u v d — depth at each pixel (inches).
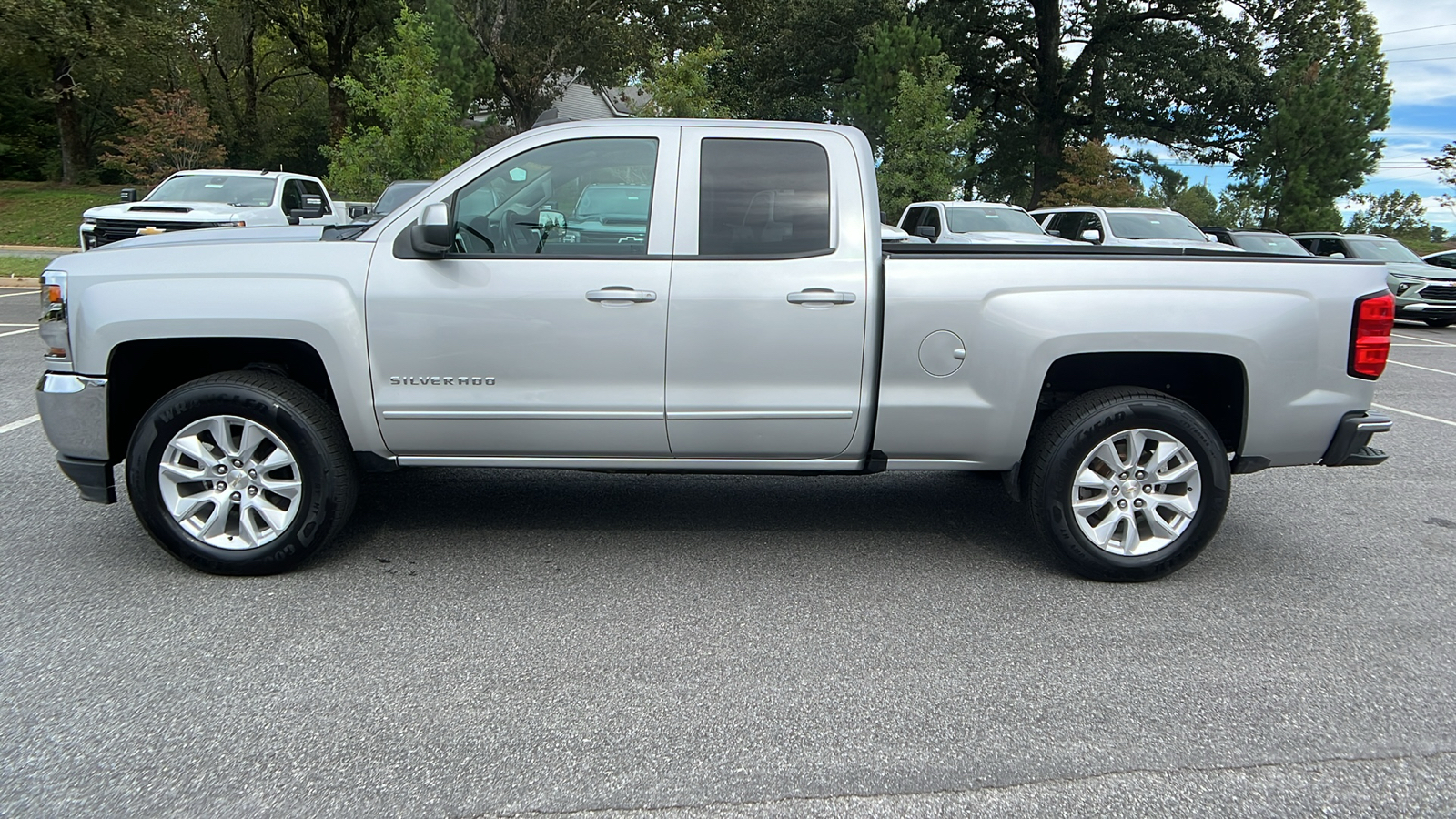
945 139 912.9
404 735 114.5
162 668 129.8
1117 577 165.6
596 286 157.8
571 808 101.3
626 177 162.4
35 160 1505.9
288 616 147.4
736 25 1299.2
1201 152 1347.2
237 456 159.3
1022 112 1480.1
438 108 761.0
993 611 154.6
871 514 205.9
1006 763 110.6
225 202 522.6
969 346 159.6
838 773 108.3
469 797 102.7
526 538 186.1
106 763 107.1
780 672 132.3
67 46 1157.1
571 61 1259.2
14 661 130.9
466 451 165.2
